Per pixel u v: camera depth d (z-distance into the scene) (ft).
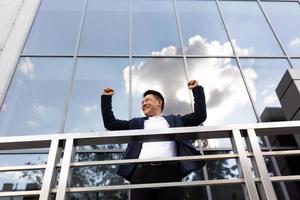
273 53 21.94
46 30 22.45
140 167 7.56
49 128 17.04
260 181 6.28
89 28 22.81
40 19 23.24
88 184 14.67
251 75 20.30
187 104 18.40
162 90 19.08
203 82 19.71
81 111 17.90
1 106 17.72
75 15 23.76
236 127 7.06
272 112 18.15
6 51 20.65
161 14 24.43
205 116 8.25
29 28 22.39
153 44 22.11
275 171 15.16
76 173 15.07
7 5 24.03
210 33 23.27
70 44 21.61
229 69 20.62
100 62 20.58
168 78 19.81
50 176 6.37
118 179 14.93
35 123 17.24
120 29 22.98
